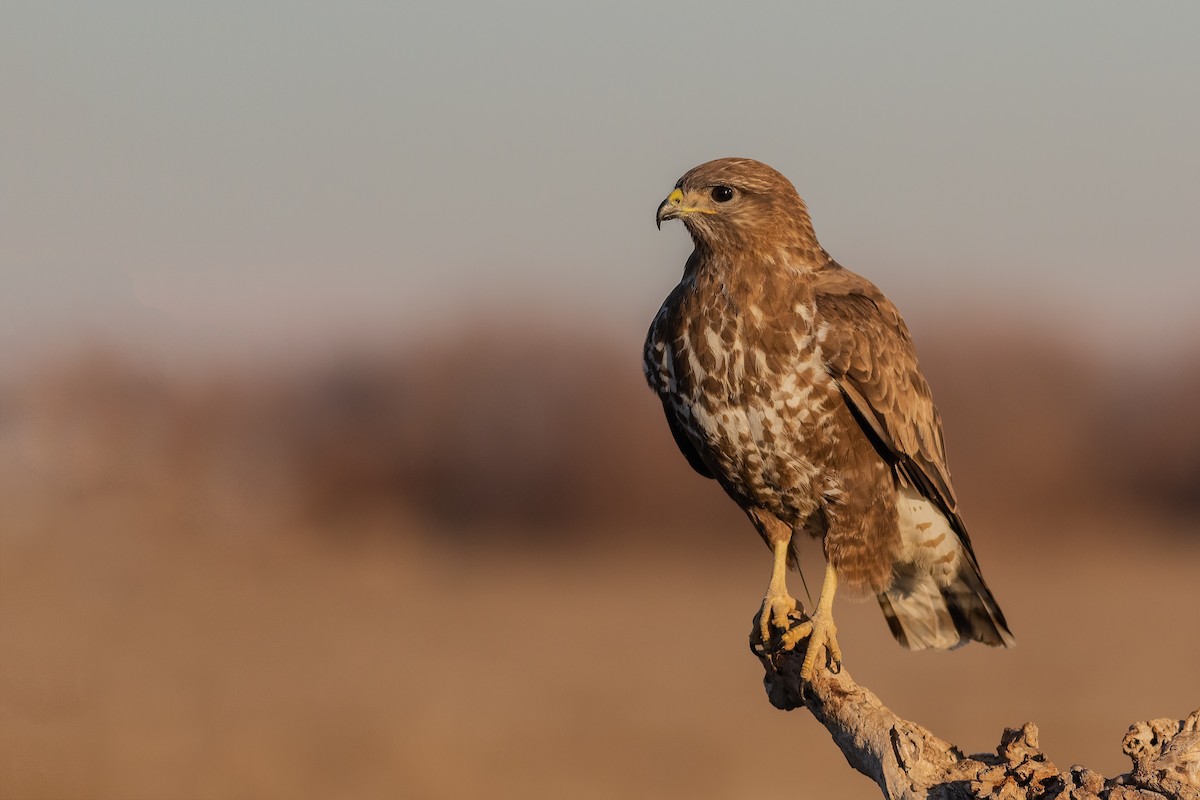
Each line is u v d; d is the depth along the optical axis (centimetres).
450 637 2659
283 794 1647
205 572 2695
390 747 1805
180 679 2067
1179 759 617
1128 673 2380
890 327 941
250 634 2411
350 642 2489
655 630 2847
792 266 925
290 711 1970
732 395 924
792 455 925
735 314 917
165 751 1761
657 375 965
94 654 2095
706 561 3691
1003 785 639
